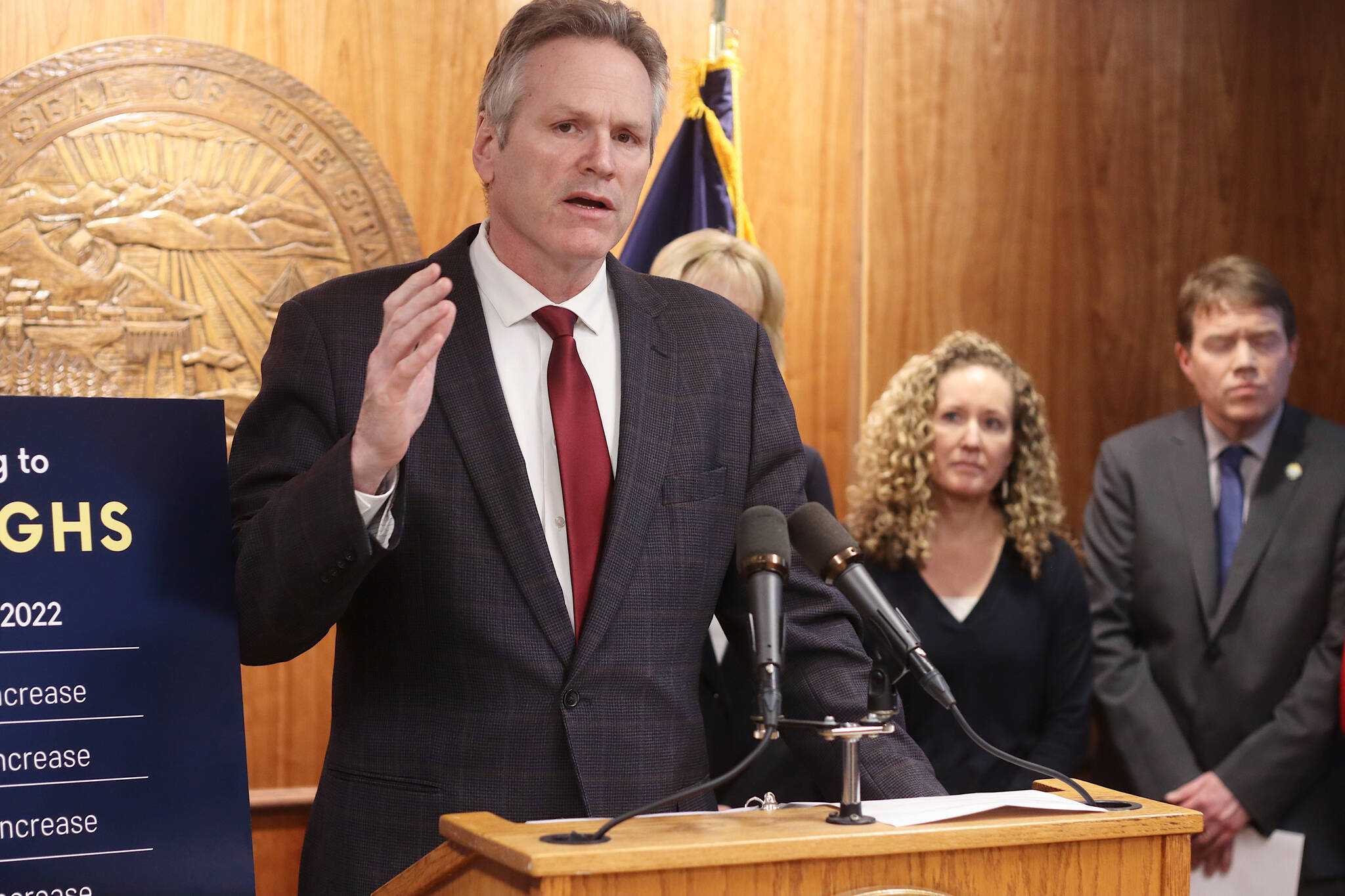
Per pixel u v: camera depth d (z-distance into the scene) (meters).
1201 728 3.11
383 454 1.30
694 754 1.53
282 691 3.10
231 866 1.42
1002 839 1.08
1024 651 2.74
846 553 1.21
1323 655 3.06
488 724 1.46
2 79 2.88
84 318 2.92
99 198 2.93
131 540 1.45
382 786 1.47
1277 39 3.89
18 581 1.40
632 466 1.55
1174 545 3.20
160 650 1.43
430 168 3.22
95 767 1.39
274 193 3.05
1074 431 3.73
